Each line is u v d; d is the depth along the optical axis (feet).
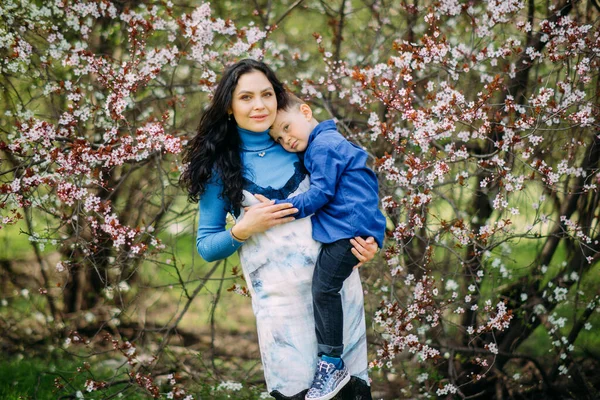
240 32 11.61
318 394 7.72
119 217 14.46
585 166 12.07
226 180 7.98
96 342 15.60
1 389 12.98
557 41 10.79
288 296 7.94
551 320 12.55
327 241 7.82
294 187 8.02
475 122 11.91
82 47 11.43
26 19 11.55
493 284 13.02
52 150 10.55
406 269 12.47
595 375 13.43
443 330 12.53
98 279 15.58
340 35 13.65
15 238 17.47
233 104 7.95
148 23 11.58
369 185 7.98
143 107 14.47
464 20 13.15
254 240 8.03
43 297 15.65
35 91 13.39
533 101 10.15
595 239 12.64
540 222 11.21
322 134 8.05
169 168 13.96
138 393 12.86
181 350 15.78
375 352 12.57
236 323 18.17
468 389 13.23
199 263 19.39
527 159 11.74
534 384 13.37
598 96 10.97
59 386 11.98
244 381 13.03
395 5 14.24
